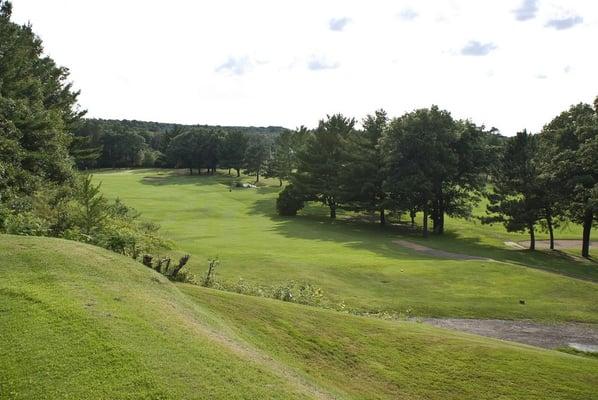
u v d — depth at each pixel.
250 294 16.45
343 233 46.09
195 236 39.78
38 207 21.86
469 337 13.70
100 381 6.52
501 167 44.19
